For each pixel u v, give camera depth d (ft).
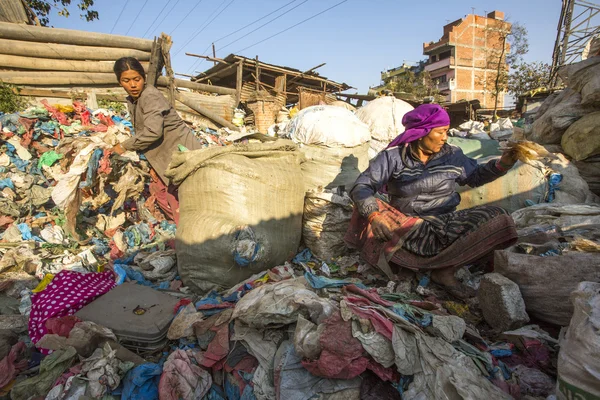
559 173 10.37
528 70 81.20
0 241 10.04
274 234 8.50
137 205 11.95
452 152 7.79
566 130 11.05
